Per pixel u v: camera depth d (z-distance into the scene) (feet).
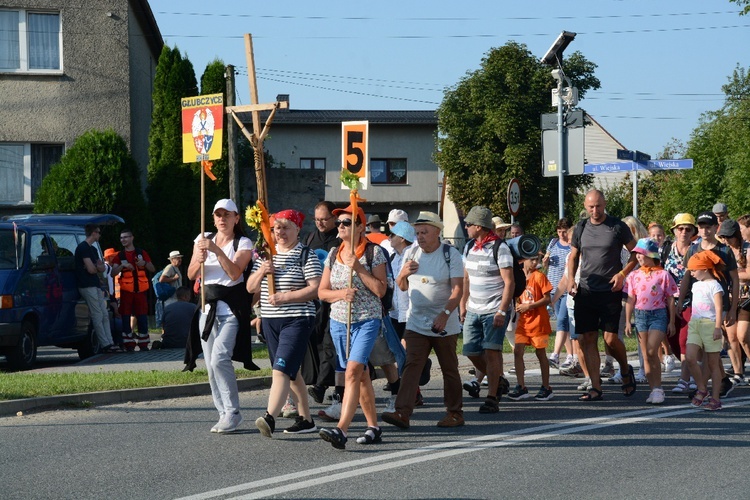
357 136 52.49
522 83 195.52
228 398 39.06
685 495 28.55
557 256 60.23
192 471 31.86
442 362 40.27
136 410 45.34
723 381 49.52
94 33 117.60
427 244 39.68
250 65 66.33
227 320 38.81
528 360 66.03
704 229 49.08
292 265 37.19
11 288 61.87
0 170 115.44
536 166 194.80
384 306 36.09
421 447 35.86
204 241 37.99
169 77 122.83
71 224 76.64
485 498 28.12
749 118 186.91
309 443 36.76
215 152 42.68
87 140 106.52
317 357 41.34
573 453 34.71
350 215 36.14
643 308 47.98
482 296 44.57
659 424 40.83
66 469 32.24
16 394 45.52
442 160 201.57
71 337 69.41
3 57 115.03
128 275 74.23
